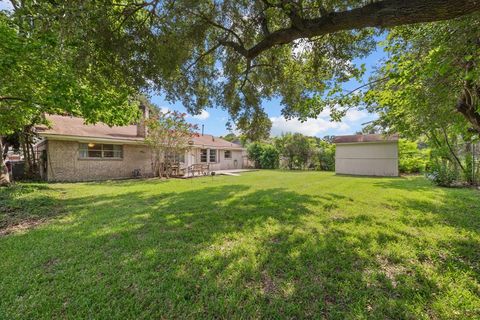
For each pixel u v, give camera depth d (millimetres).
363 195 6750
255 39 4641
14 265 2666
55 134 10117
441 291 2199
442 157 9250
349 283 2334
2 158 8438
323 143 20125
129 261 2773
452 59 3029
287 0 3076
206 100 5504
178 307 2002
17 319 1846
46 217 4645
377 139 14219
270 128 6695
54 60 4117
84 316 1895
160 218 4500
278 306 2021
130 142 12602
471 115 3836
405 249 3062
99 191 7820
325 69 5281
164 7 3480
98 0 3045
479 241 3309
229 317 1904
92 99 6160
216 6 3855
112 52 3551
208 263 2727
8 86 5578
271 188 8312
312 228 3883
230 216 4586
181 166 16000
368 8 2459
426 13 2123
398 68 3975
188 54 4324
